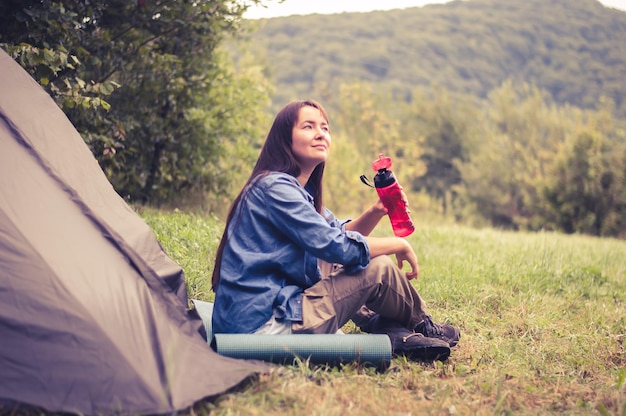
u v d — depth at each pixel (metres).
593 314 5.22
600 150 23.38
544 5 142.25
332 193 19.06
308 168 3.70
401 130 36.72
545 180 24.66
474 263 6.91
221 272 3.47
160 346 2.91
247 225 3.48
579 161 23.48
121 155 7.73
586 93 116.56
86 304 2.90
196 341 3.12
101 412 2.64
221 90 9.37
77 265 3.01
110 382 2.73
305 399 2.92
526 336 4.50
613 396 3.25
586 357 4.04
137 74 7.68
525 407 3.14
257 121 10.41
